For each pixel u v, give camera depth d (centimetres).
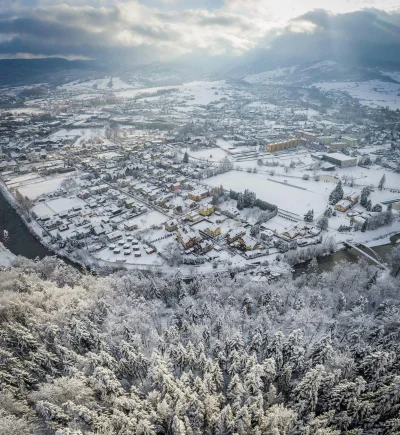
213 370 9225
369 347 10044
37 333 11538
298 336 10344
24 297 13400
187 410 8150
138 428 7456
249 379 8638
